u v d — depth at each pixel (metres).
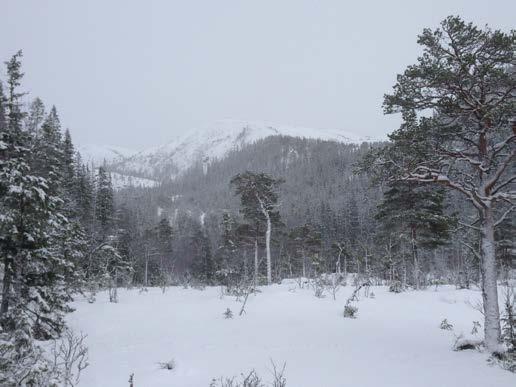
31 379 7.64
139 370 9.75
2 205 10.99
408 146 12.78
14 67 12.09
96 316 17.88
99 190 45.06
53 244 14.63
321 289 22.12
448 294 22.48
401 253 31.36
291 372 9.38
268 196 35.59
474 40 11.64
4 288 11.27
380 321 16.00
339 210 81.00
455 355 11.04
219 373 9.37
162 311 18.94
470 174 13.49
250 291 21.53
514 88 11.59
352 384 8.49
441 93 12.55
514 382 8.48
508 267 30.83
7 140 11.85
